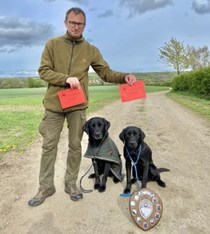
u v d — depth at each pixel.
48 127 4.61
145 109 18.73
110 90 54.50
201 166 6.44
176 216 4.21
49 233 3.81
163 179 5.62
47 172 4.70
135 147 4.77
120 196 4.88
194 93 33.97
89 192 5.04
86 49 4.57
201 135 9.76
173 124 12.21
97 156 4.99
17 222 4.08
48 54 4.44
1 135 9.58
